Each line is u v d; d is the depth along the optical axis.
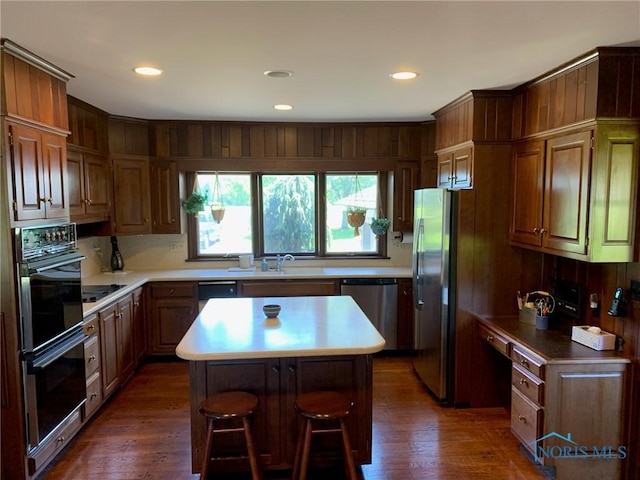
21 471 2.40
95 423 3.29
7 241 2.29
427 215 3.77
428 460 2.82
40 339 2.46
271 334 2.55
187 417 3.38
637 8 1.82
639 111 2.41
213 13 1.87
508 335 2.99
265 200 5.17
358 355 2.56
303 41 2.21
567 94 2.65
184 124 4.54
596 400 2.58
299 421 2.56
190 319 4.51
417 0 1.75
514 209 3.33
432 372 3.70
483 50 2.36
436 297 3.58
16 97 2.30
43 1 1.73
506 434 3.15
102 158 4.07
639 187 2.45
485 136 3.33
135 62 2.54
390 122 4.68
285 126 4.65
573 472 2.61
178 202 4.64
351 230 5.25
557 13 1.88
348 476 2.34
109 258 4.92
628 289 2.58
